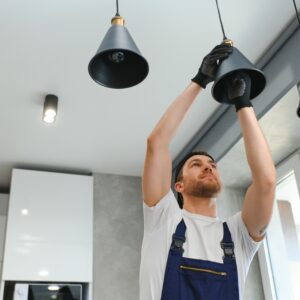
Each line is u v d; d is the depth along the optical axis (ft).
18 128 9.19
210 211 4.01
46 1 6.28
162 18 6.63
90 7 6.40
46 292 9.23
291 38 6.98
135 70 4.13
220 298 3.35
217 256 3.58
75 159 10.59
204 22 6.74
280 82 7.12
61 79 7.84
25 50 7.15
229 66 3.70
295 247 9.27
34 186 10.30
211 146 9.25
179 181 4.28
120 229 10.80
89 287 9.80
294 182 9.37
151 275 3.53
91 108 8.66
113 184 11.27
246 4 6.49
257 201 3.62
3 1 6.27
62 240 9.95
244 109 3.74
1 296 9.04
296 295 8.95
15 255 9.45
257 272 9.64
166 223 3.74
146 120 9.12
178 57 7.42
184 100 3.94
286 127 7.96
